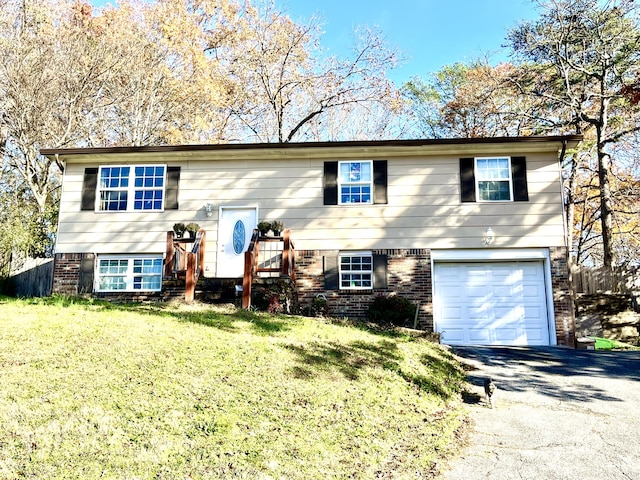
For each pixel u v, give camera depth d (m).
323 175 14.09
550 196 13.45
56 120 23.16
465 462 5.42
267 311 11.35
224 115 27.16
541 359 10.62
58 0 24.61
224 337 8.01
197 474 4.45
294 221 13.94
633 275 17.02
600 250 29.20
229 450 4.88
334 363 7.61
